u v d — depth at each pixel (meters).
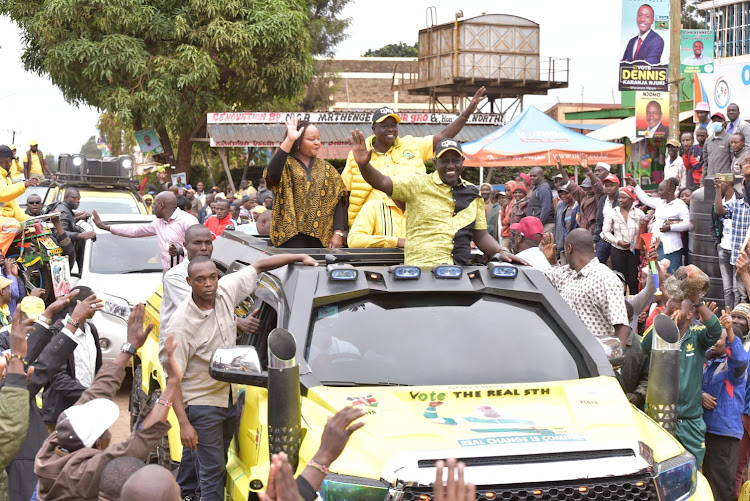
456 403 4.56
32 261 11.41
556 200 16.58
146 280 11.17
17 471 5.22
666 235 11.71
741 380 6.67
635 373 6.39
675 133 17.41
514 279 5.37
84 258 11.85
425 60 33.69
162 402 4.10
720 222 10.41
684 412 6.35
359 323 5.05
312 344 4.89
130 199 16.56
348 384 4.76
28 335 5.13
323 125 26.47
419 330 5.06
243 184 27.94
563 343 5.14
